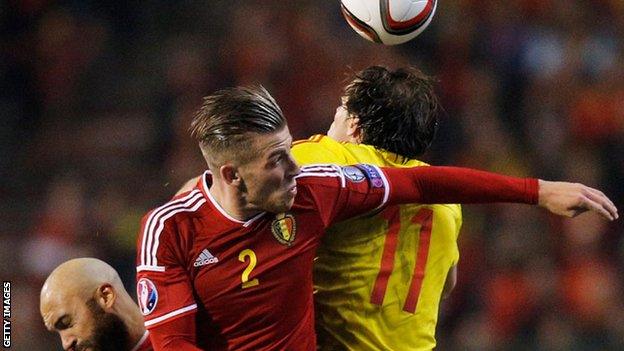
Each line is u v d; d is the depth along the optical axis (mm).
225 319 11828
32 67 42562
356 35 42844
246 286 11695
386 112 13188
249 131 11023
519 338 34031
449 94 41969
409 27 13438
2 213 36438
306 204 11914
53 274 12695
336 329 13094
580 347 33812
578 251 35469
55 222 35156
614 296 34906
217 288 11664
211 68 42125
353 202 12242
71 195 36438
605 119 41031
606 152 40500
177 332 11453
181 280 11531
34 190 38719
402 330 13203
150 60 43156
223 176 11266
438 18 43906
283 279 11820
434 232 13297
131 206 36875
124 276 34875
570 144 40844
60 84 42312
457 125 40719
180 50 43156
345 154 12992
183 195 11742
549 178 39750
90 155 39844
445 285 14289
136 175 38781
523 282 34594
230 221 11523
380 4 13312
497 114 41938
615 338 34094
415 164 13492
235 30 42969
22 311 31312
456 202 12656
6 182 38812
